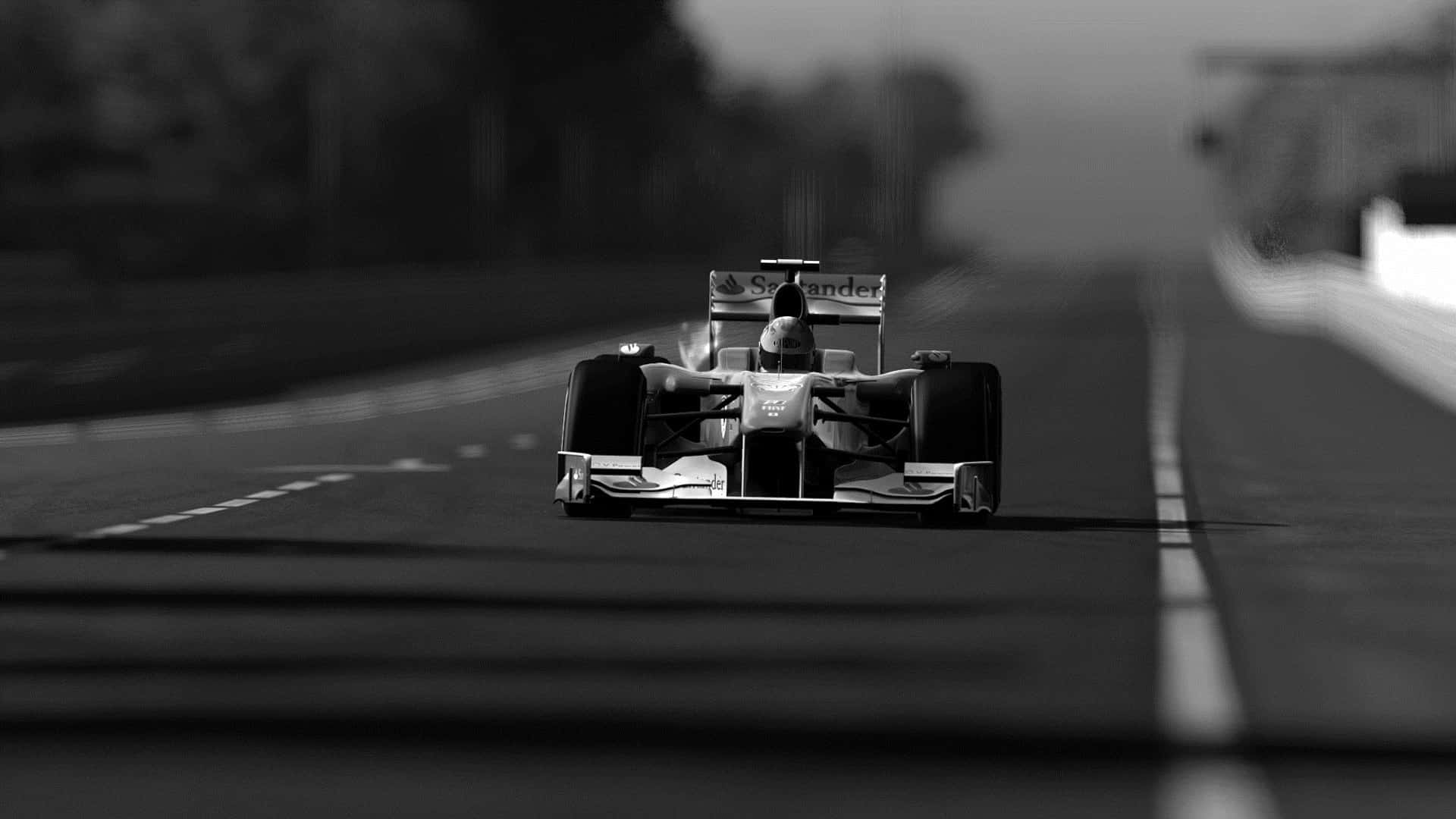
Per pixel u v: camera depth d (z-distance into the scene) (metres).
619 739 25.91
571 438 49.31
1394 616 37.06
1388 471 70.25
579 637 33.69
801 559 43.94
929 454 48.56
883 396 50.06
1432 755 25.44
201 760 24.64
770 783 23.62
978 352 159.00
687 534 48.38
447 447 79.81
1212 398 110.06
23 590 39.03
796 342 51.16
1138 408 101.94
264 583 40.00
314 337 156.50
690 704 28.17
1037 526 51.47
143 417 104.00
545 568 42.25
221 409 109.88
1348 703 28.80
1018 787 23.48
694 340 53.69
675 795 23.03
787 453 47.88
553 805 22.53
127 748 25.27
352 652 32.19
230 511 54.22
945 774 24.14
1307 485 64.88
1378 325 160.75
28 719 26.95
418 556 44.25
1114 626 35.44
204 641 33.22
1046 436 84.50
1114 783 23.73
